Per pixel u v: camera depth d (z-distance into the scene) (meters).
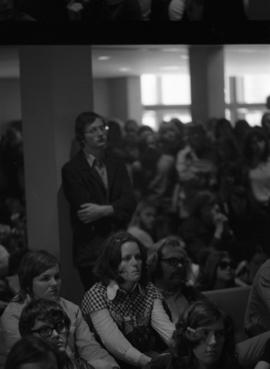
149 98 6.95
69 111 6.12
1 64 6.03
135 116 6.97
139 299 4.84
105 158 6.02
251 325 5.16
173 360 4.00
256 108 6.93
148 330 4.83
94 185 5.91
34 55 6.04
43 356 3.19
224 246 6.76
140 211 7.01
